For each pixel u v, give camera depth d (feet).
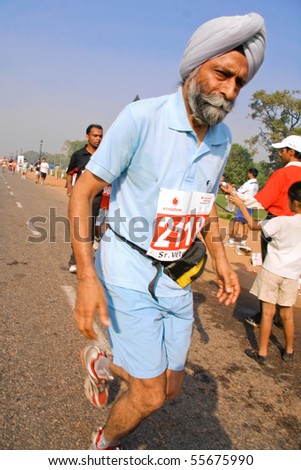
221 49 5.57
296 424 9.16
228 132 6.66
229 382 10.61
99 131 18.12
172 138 5.87
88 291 5.51
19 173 160.66
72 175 19.11
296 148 13.42
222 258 7.41
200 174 6.29
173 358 6.61
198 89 5.74
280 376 11.35
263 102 120.98
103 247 6.52
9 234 27.22
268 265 11.78
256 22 5.57
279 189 12.88
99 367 6.46
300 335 14.58
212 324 14.56
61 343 11.43
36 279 17.28
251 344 13.21
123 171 6.20
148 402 6.04
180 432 8.29
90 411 8.55
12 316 12.98
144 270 6.16
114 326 6.32
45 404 8.63
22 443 7.45
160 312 6.37
